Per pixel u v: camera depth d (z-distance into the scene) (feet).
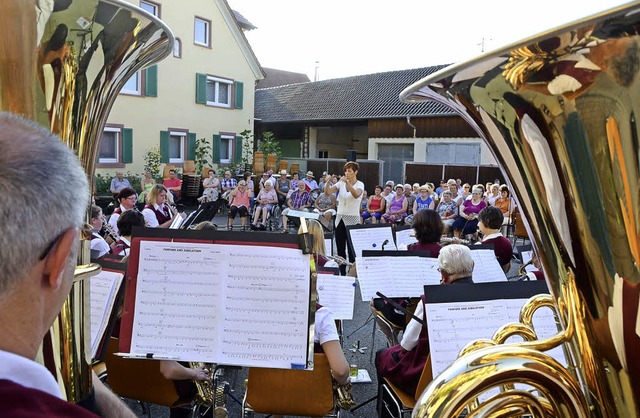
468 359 3.38
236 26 61.46
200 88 58.65
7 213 2.16
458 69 3.29
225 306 6.48
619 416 3.13
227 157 64.18
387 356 9.30
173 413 8.89
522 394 3.73
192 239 6.61
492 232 15.33
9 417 2.03
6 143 2.30
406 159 68.23
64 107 4.46
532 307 4.52
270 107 85.76
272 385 7.55
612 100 2.71
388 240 17.38
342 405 7.79
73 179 2.47
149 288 6.55
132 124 53.01
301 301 6.45
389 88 75.46
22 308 2.32
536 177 3.40
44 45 4.12
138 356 6.42
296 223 36.91
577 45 2.66
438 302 7.66
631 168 2.70
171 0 55.21
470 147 60.85
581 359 3.38
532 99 3.12
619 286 2.91
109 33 4.46
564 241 3.30
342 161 63.98
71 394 4.46
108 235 16.84
